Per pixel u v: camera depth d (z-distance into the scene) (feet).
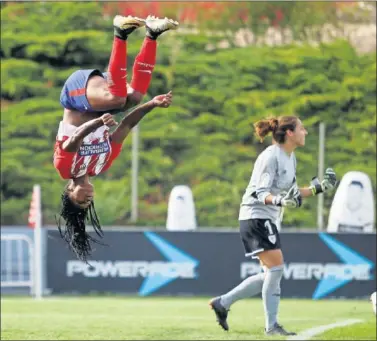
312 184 83.71
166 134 226.99
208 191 218.18
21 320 108.37
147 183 221.25
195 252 137.49
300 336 93.91
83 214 64.54
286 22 253.24
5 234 146.82
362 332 97.86
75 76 55.16
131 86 56.54
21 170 220.84
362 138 224.53
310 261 136.56
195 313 115.96
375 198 212.84
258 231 87.71
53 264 138.72
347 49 242.58
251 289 90.79
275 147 86.43
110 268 138.31
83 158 56.34
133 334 96.48
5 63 235.81
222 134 229.25
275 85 238.89
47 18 247.50
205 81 238.07
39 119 228.02
